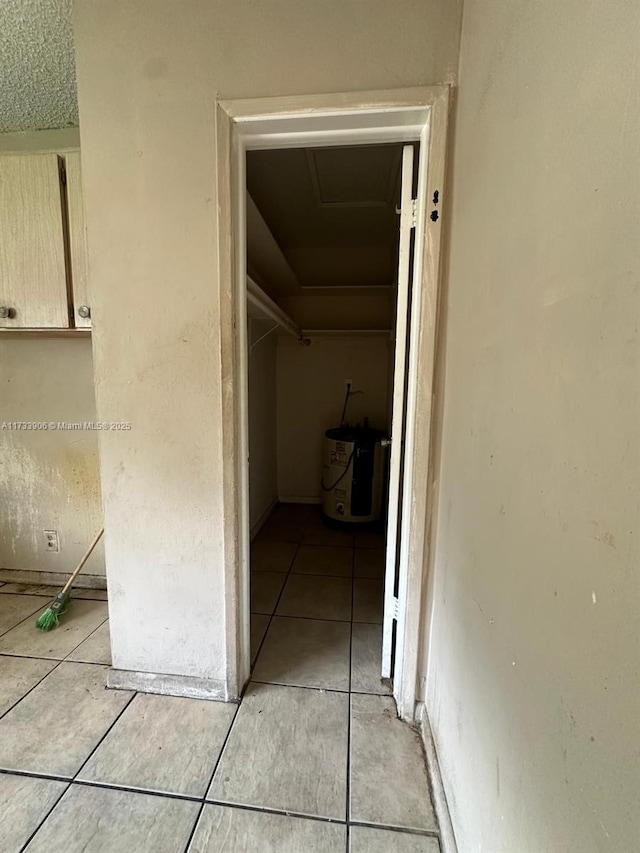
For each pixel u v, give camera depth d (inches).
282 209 105.5
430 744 49.3
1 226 67.7
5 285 68.9
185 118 49.4
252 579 96.1
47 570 91.8
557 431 22.4
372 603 85.4
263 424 132.6
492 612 31.6
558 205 22.9
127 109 50.2
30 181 66.3
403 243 54.3
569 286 21.5
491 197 34.3
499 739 29.4
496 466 31.8
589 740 18.7
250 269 109.3
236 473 55.6
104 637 72.5
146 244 52.3
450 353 48.0
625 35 17.1
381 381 148.2
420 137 50.0
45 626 73.9
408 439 54.3
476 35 39.6
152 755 49.3
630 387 16.3
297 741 51.7
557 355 22.6
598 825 17.8
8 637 72.4
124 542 58.3
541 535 24.0
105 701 57.7
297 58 46.8
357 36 45.9
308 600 86.4
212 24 47.5
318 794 45.1
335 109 46.9
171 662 59.3
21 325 69.6
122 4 48.4
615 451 17.2
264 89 47.7
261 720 54.8
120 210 52.1
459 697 39.6
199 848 39.7
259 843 40.2
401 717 55.7
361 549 114.7
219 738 51.9
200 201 50.7
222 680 58.4
